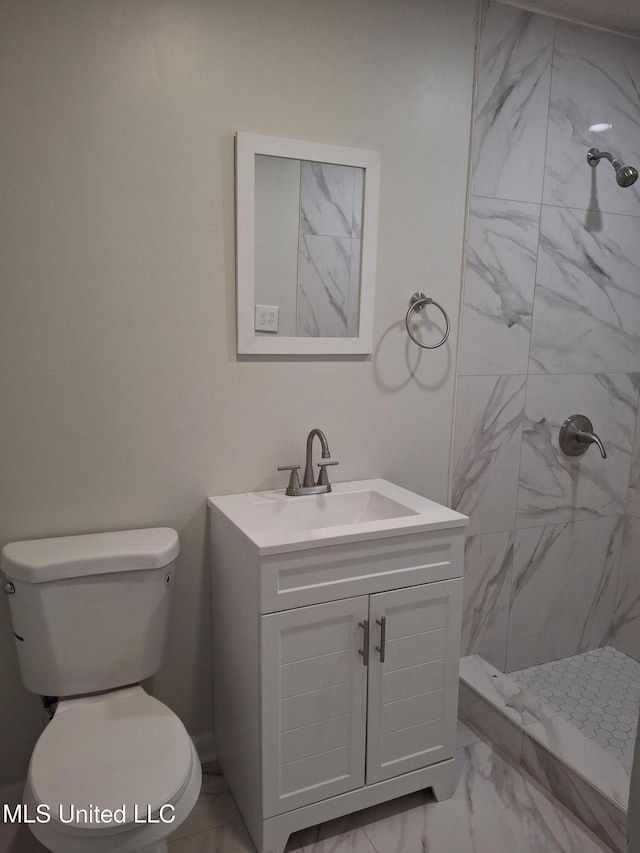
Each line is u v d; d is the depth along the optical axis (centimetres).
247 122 174
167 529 178
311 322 191
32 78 151
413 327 207
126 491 177
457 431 220
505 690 213
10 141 151
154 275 171
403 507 181
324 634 157
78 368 167
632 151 232
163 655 172
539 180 216
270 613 149
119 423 173
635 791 61
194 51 165
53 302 161
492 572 235
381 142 192
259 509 177
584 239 229
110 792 124
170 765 133
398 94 191
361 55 184
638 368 250
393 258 200
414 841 168
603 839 167
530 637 249
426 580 169
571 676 244
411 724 175
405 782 176
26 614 154
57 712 154
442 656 176
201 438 183
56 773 129
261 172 176
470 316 214
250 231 176
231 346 183
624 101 226
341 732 164
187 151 168
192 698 197
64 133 156
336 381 199
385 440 210
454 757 189
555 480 241
